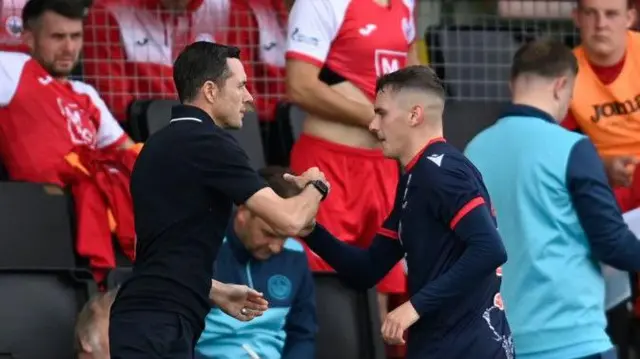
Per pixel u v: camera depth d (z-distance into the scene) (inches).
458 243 803.4
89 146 1045.8
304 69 1029.2
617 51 1179.3
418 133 820.6
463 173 800.9
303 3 1032.8
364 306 1026.1
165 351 751.1
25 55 1051.3
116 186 1026.7
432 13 1317.7
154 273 763.4
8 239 987.3
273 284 944.9
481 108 1203.2
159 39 1162.0
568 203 903.7
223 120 797.9
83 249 1001.5
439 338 808.3
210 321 928.9
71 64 1064.2
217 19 1181.7
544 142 910.4
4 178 1039.6
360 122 1043.9
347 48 1038.4
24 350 938.1
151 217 771.4
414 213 808.9
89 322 864.3
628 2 1210.0
